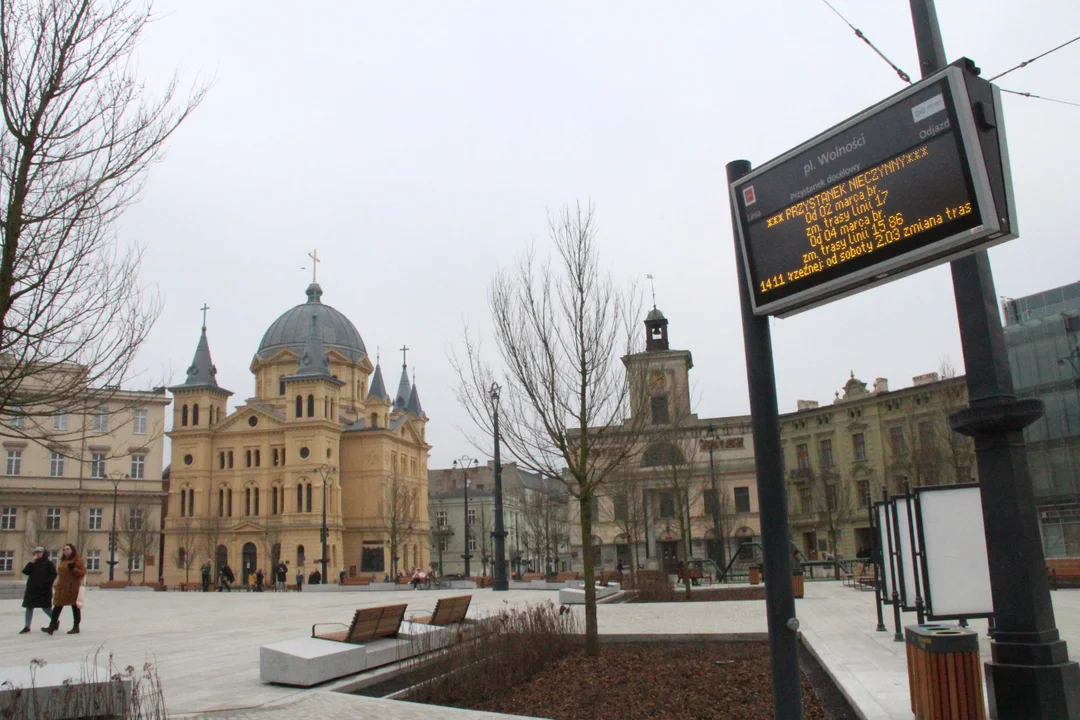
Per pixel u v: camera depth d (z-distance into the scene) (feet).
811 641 44.70
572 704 30.09
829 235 20.35
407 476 306.96
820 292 20.34
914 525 39.55
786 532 19.53
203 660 44.62
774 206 21.50
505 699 31.91
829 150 20.62
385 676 37.96
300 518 257.14
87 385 32.94
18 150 29.86
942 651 23.59
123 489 242.99
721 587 110.22
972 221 18.11
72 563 61.77
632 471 106.83
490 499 371.35
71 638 57.77
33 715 25.49
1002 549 23.73
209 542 257.55
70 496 234.38
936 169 18.72
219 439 273.75
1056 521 142.31
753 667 36.24
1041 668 22.58
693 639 47.37
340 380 279.49
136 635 59.67
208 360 285.23
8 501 227.20
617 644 46.98
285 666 35.55
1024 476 23.95
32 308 30.53
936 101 18.80
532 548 328.90
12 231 28.53
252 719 28.17
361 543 277.44
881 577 49.08
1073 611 58.29
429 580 159.22
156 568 262.88
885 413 187.42
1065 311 150.61
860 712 26.68
